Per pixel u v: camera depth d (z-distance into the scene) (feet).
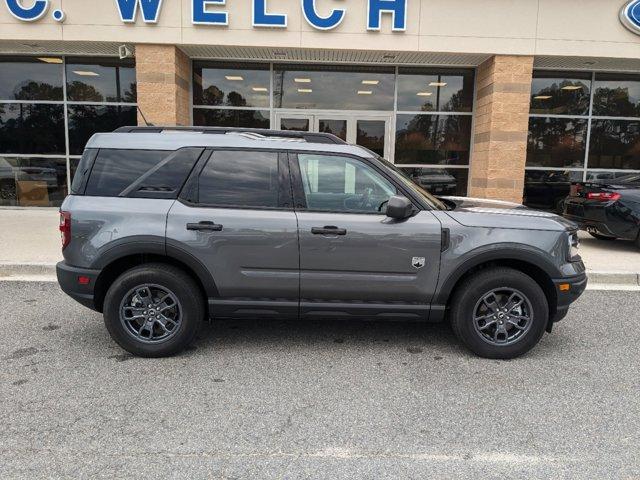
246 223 13.60
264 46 33.63
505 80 34.73
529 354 14.82
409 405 11.69
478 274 14.05
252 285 13.87
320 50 34.37
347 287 13.88
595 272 23.12
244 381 12.81
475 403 11.82
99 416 10.98
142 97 33.83
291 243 13.62
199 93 38.63
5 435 10.16
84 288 13.82
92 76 38.40
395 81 39.19
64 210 13.87
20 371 13.19
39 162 39.42
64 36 33.01
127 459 9.44
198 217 13.64
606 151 40.65
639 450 9.94
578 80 39.88
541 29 34.06
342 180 14.02
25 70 38.22
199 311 14.10
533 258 13.76
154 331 14.23
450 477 9.04
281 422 10.87
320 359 14.26
